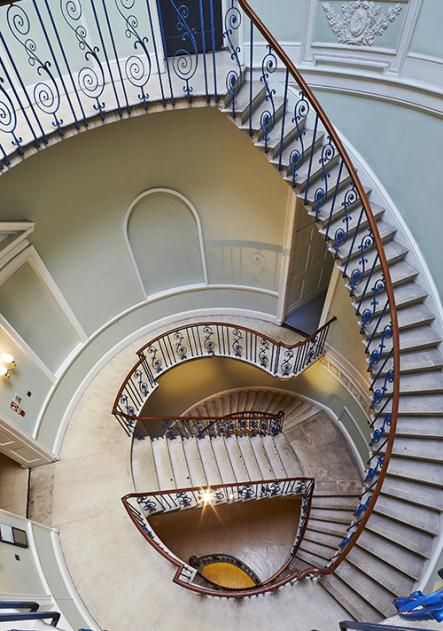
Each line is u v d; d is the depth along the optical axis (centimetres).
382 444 374
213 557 704
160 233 588
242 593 380
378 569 355
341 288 518
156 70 420
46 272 480
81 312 566
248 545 728
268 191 520
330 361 638
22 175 400
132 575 417
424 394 375
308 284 672
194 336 675
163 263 632
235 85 370
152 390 613
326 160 373
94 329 602
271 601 386
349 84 387
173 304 694
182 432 804
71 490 489
